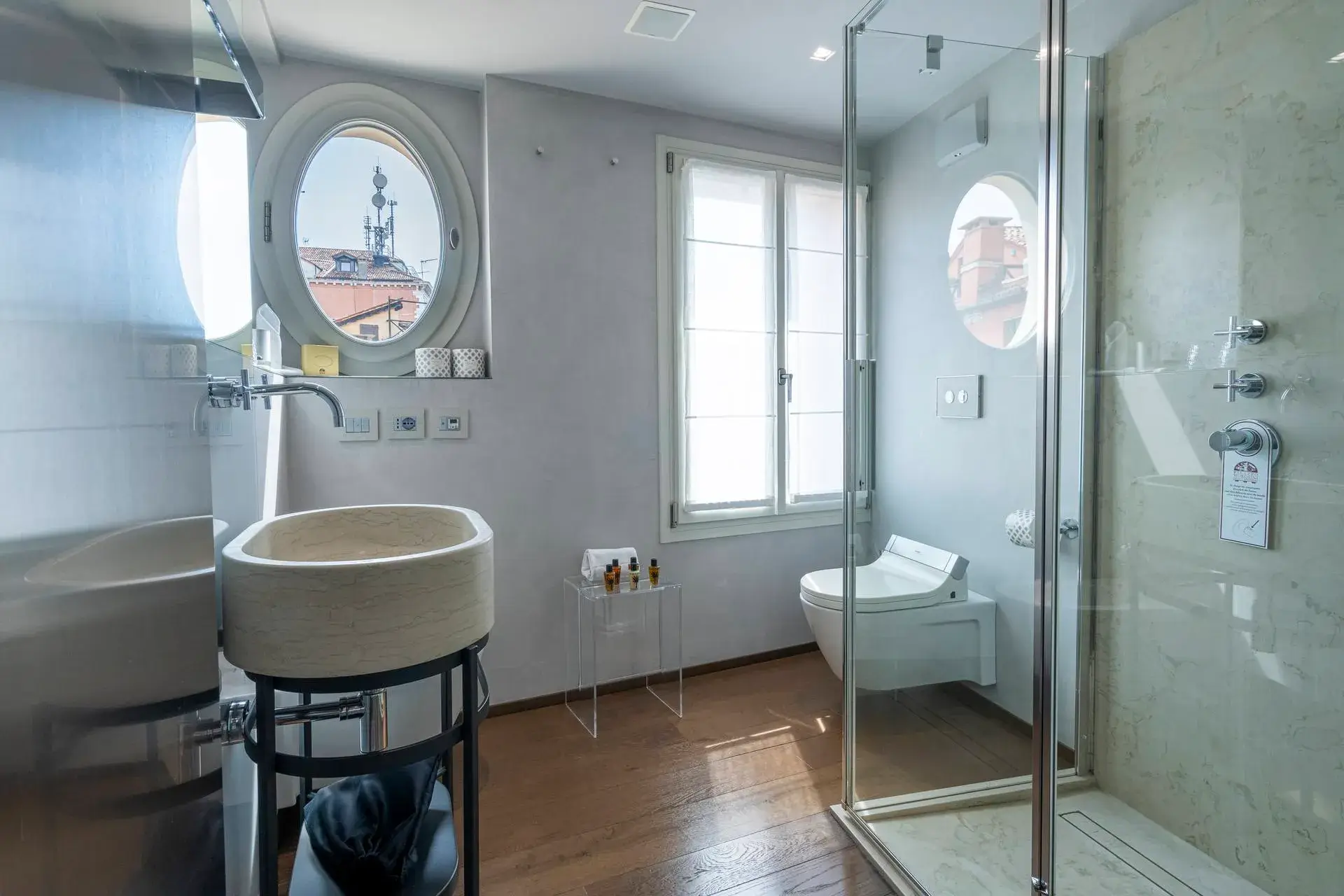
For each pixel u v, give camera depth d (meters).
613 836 1.84
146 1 0.49
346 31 2.17
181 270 0.58
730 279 2.96
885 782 1.86
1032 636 1.64
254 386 1.41
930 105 1.99
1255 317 1.47
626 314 2.74
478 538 1.17
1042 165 1.67
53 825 0.35
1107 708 1.79
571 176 2.62
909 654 1.87
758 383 3.03
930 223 2.00
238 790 1.14
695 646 2.93
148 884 0.49
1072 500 1.77
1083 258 1.77
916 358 2.04
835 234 3.16
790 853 1.77
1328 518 1.37
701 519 2.91
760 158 2.96
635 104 2.72
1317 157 1.36
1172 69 1.62
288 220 2.39
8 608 0.30
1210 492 1.57
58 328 0.35
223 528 1.09
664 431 2.83
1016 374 1.76
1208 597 1.58
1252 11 1.46
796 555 3.12
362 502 2.36
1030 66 1.72
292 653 0.96
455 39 2.22
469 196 2.61
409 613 1.00
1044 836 1.58
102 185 0.40
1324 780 1.39
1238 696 1.53
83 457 0.38
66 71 0.36
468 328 2.64
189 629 0.60
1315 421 1.38
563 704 2.65
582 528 2.69
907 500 2.00
